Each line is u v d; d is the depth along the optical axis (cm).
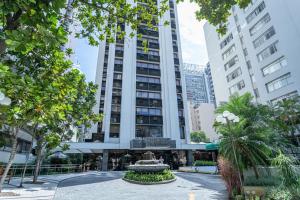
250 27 3347
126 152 3092
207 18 534
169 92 3603
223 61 4188
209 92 15312
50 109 349
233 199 768
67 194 948
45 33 224
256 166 810
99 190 1074
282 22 2745
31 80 279
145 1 545
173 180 1455
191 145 3234
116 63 3650
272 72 2872
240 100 1107
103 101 3762
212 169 2445
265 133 878
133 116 3316
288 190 582
